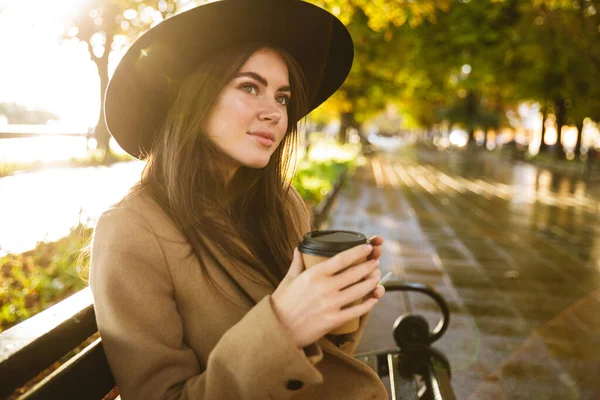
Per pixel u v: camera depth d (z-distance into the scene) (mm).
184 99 1228
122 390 1098
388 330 4309
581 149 36969
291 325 930
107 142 17500
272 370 917
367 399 1312
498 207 12961
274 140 1309
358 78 14602
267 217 1509
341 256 948
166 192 1226
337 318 933
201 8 1198
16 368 1045
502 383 3490
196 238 1191
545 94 24938
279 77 1305
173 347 1115
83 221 5797
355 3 5543
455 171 27156
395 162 32875
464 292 5516
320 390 1288
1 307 3535
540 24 15133
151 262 1115
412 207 12188
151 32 1197
